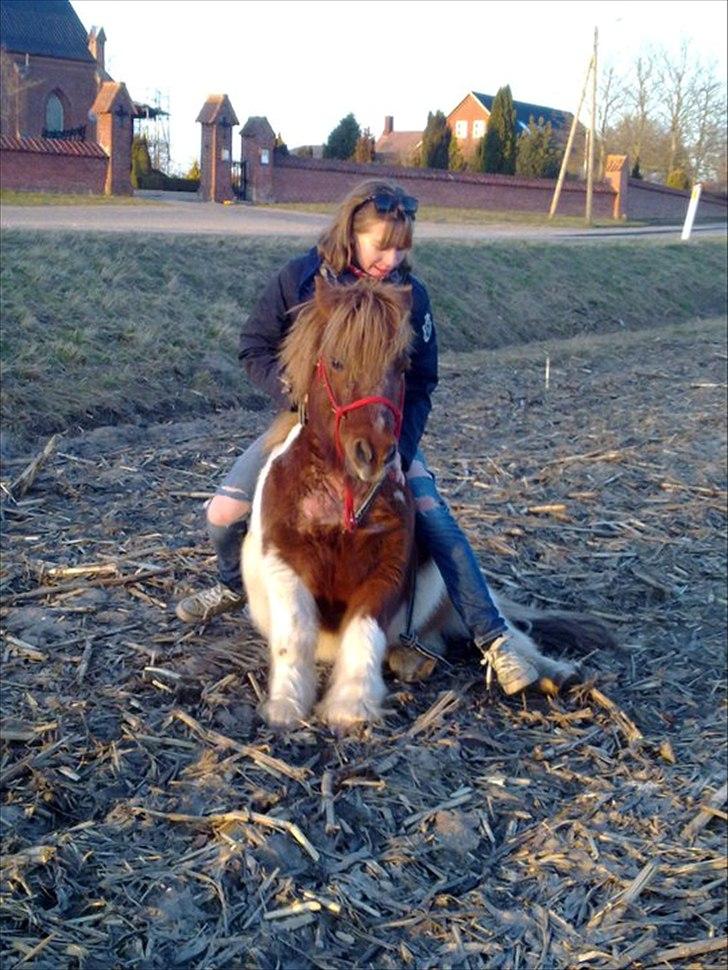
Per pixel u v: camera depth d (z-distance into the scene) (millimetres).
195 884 3260
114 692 4285
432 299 15305
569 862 3613
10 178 29094
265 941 3102
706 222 46531
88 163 30438
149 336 10367
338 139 49125
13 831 3424
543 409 10484
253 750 3861
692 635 5445
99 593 5227
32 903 3137
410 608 4438
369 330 3645
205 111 32469
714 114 65375
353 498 3912
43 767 3748
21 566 5492
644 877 3561
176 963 3008
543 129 49562
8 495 6543
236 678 4438
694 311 20266
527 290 17375
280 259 14125
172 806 3598
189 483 7113
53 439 7246
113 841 3422
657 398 11219
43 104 51219
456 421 9773
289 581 4086
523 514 6922
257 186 33469
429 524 4414
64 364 9398
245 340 4281
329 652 4457
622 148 66312
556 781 4039
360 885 3369
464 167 49188
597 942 3285
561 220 38031
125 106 30641
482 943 3229
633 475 7957
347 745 3945
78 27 53562
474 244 18250
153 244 12938
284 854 3412
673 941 3332
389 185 3971
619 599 5805
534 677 4406
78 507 6512
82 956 2969
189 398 9836
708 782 4109
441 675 4656
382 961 3123
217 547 4574
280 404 4281
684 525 6969
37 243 11914
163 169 52125
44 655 4570
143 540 5926
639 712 4598
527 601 5664
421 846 3568
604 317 18125
